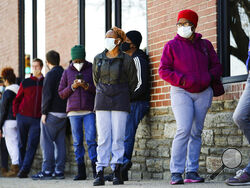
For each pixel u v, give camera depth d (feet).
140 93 30.01
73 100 31.76
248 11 26.58
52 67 35.17
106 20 36.68
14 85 41.27
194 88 24.29
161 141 30.42
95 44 37.83
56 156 35.06
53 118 34.45
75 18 39.47
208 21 27.81
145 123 31.65
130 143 30.30
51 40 42.80
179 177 24.25
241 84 25.86
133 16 34.09
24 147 38.75
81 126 32.32
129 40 30.60
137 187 23.39
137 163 32.14
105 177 29.50
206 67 24.81
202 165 27.53
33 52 45.55
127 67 25.50
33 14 45.70
